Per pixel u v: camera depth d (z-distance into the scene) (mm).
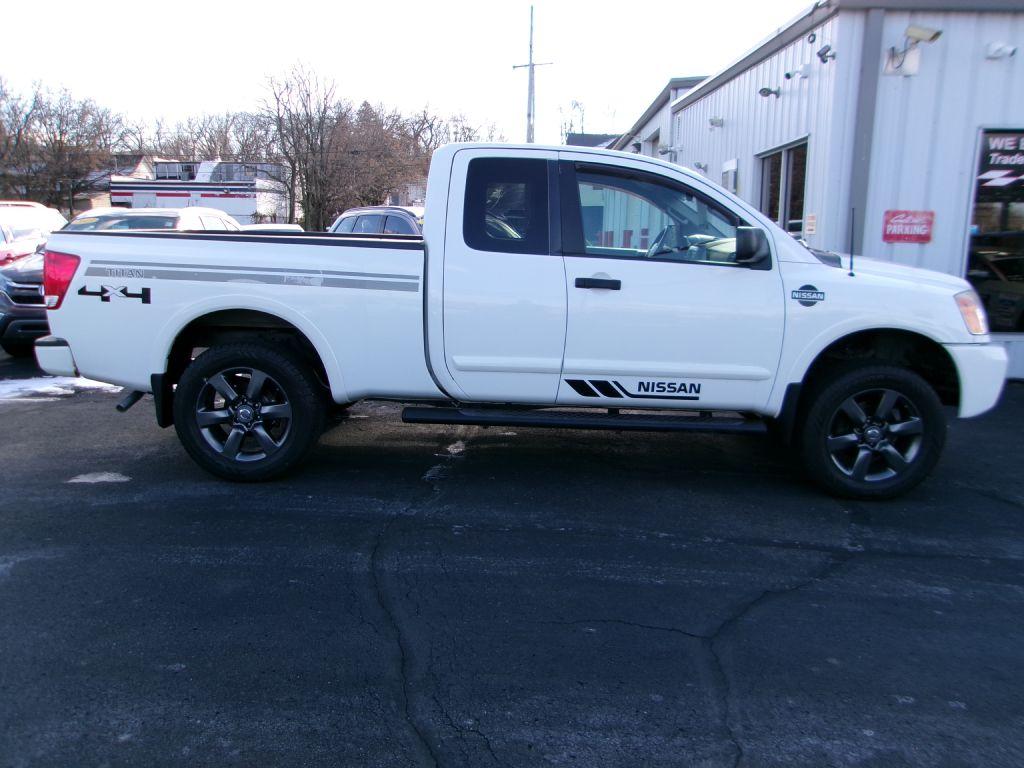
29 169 45562
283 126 39375
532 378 4770
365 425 6688
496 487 5141
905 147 8211
